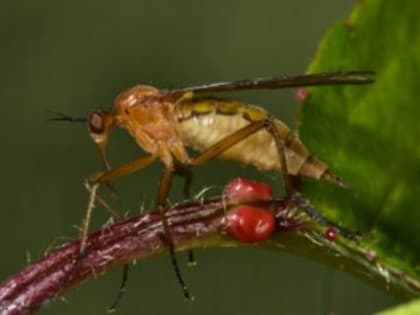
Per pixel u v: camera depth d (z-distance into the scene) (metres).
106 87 0.16
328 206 0.08
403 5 0.08
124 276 0.08
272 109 0.15
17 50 0.16
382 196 0.08
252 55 0.17
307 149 0.08
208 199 0.08
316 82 0.08
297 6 0.17
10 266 0.15
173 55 0.16
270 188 0.08
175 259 0.08
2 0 0.16
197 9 0.16
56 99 0.16
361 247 0.08
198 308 0.15
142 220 0.08
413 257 0.08
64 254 0.08
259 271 0.15
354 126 0.08
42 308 0.07
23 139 0.16
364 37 0.08
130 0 0.16
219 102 0.09
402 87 0.08
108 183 0.09
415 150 0.08
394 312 0.06
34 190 0.15
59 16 0.16
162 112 0.09
